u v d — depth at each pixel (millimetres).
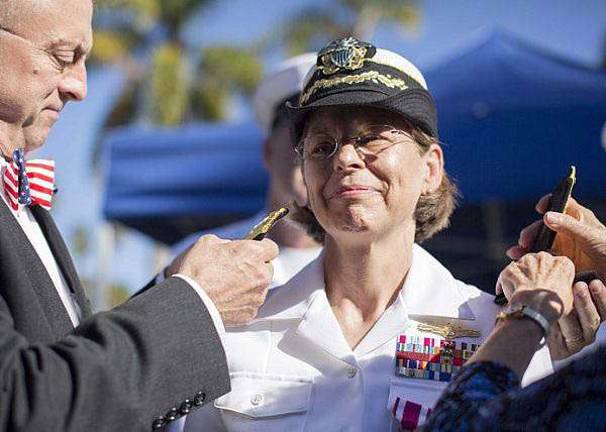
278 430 2684
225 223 6738
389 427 2660
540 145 5449
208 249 2646
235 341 2816
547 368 2713
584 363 2045
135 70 28562
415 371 2719
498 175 5469
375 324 2801
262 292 2637
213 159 6465
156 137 6594
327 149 2756
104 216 6621
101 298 13445
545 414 2053
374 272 2816
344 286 2855
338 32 28531
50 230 2918
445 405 2250
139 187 6562
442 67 5789
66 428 2254
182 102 28719
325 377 2742
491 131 5500
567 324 2658
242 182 6402
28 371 2270
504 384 2275
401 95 2721
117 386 2320
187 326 2469
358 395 2705
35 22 2578
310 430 2676
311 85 2803
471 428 2148
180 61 28078
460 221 5977
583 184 5395
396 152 2725
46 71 2611
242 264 2625
